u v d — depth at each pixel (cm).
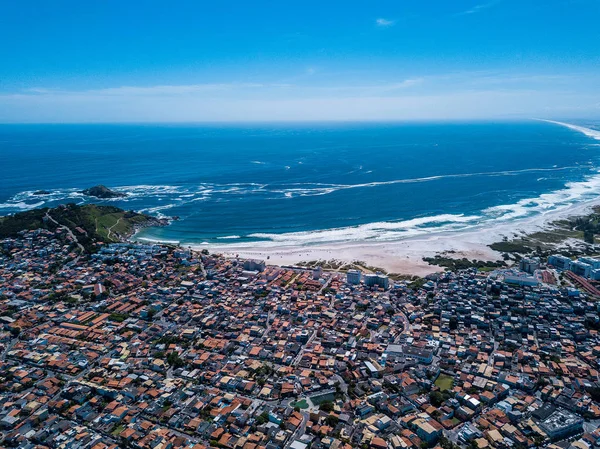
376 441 12212
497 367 16088
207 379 15375
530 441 12375
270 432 12700
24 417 13575
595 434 12512
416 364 16300
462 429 12762
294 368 16125
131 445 12412
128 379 15262
